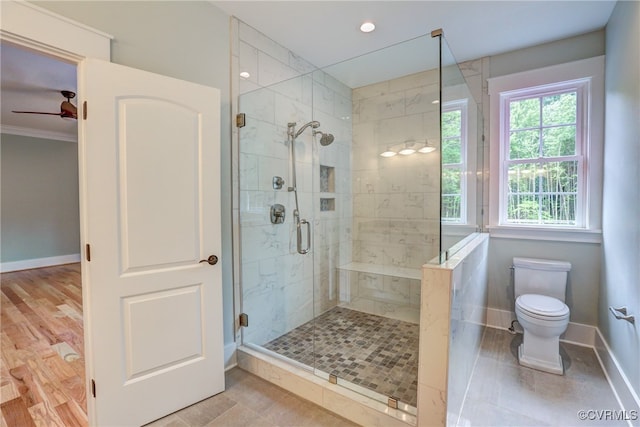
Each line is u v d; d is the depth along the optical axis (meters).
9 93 3.60
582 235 2.49
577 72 2.47
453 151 2.09
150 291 1.67
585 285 2.52
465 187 2.33
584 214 2.54
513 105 2.83
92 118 1.46
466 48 2.69
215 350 1.93
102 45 1.57
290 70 2.72
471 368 2.09
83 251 1.49
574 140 2.58
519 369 2.19
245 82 2.34
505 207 2.88
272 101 2.53
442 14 2.20
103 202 1.50
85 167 1.46
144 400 1.65
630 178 1.77
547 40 2.55
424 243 2.72
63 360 2.30
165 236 1.71
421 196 2.74
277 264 2.63
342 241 3.21
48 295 3.89
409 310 2.76
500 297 2.89
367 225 3.15
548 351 2.19
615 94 2.08
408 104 2.80
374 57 2.52
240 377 2.12
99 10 1.58
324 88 2.95
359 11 2.17
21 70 3.00
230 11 2.18
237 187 2.31
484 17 2.23
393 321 2.82
